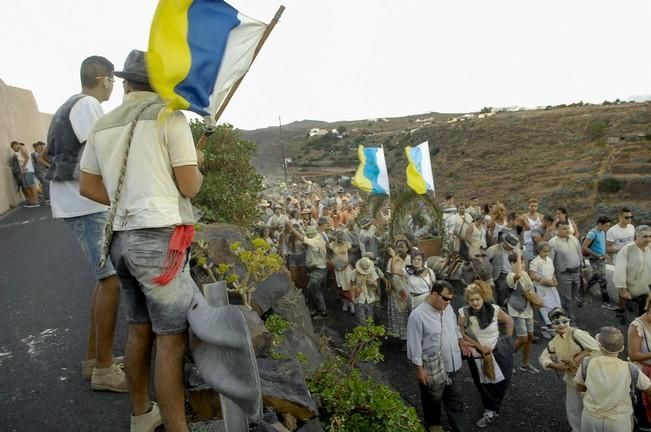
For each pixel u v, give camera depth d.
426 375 6.16
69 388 3.31
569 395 6.05
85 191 2.27
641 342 5.95
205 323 1.88
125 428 2.89
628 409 5.17
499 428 6.78
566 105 72.56
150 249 2.00
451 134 70.81
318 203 21.19
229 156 8.70
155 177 2.01
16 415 3.02
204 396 3.05
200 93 2.10
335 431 4.16
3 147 13.38
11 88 15.38
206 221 8.18
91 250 3.00
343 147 101.81
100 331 3.18
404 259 9.23
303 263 10.58
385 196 12.91
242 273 5.32
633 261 8.48
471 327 6.65
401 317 9.02
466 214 11.36
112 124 2.10
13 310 4.86
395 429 4.38
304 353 5.08
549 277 9.06
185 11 2.10
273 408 3.37
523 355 8.27
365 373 8.00
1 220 11.28
